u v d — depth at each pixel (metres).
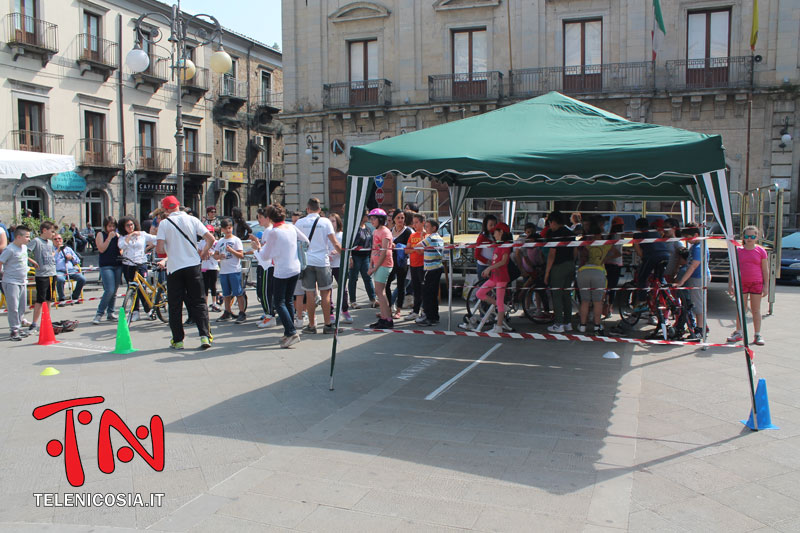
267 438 4.96
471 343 8.55
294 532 3.51
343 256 6.31
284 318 8.26
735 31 21.25
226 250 10.03
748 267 8.19
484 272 8.95
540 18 23.08
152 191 30.53
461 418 5.40
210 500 3.90
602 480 4.12
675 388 6.29
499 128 6.79
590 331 9.29
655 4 20.67
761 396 5.06
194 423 5.30
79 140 26.97
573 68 22.81
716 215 5.36
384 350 8.10
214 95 34.06
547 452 4.61
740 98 20.91
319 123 25.84
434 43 24.33
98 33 27.83
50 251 9.50
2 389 6.27
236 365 7.30
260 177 38.06
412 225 10.86
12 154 12.12
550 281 9.39
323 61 25.80
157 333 9.35
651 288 8.25
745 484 4.07
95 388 6.32
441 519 3.63
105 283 10.28
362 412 5.58
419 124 24.73
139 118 29.80
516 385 6.43
